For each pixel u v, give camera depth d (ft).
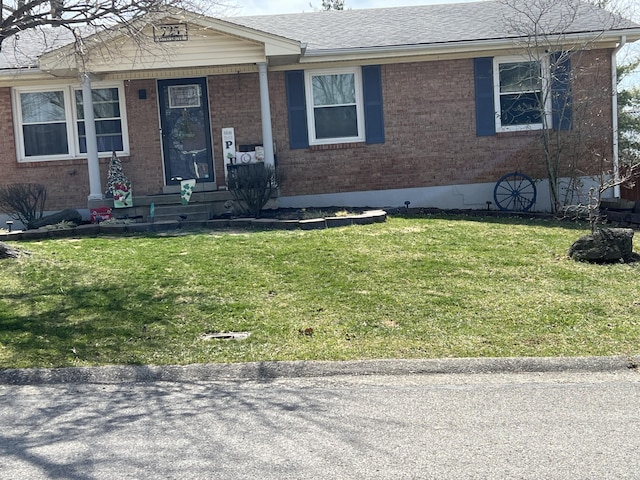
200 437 16.89
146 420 18.13
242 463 15.37
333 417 18.06
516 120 53.78
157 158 53.47
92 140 48.11
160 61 47.65
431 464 15.15
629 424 17.25
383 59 52.70
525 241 38.47
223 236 40.34
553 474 14.58
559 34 50.62
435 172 53.78
